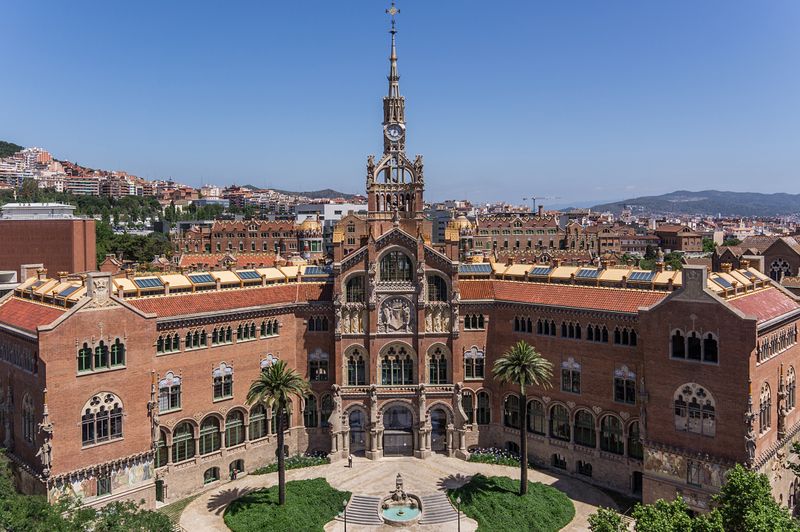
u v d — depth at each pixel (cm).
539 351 8856
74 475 6750
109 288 7094
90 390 6900
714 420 6869
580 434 8538
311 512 7450
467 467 8794
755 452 6669
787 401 7581
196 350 8088
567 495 7975
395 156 10350
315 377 9288
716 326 6812
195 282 8456
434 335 9194
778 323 7212
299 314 9238
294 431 9250
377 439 9094
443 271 9138
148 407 7412
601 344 8181
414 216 10325
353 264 9112
